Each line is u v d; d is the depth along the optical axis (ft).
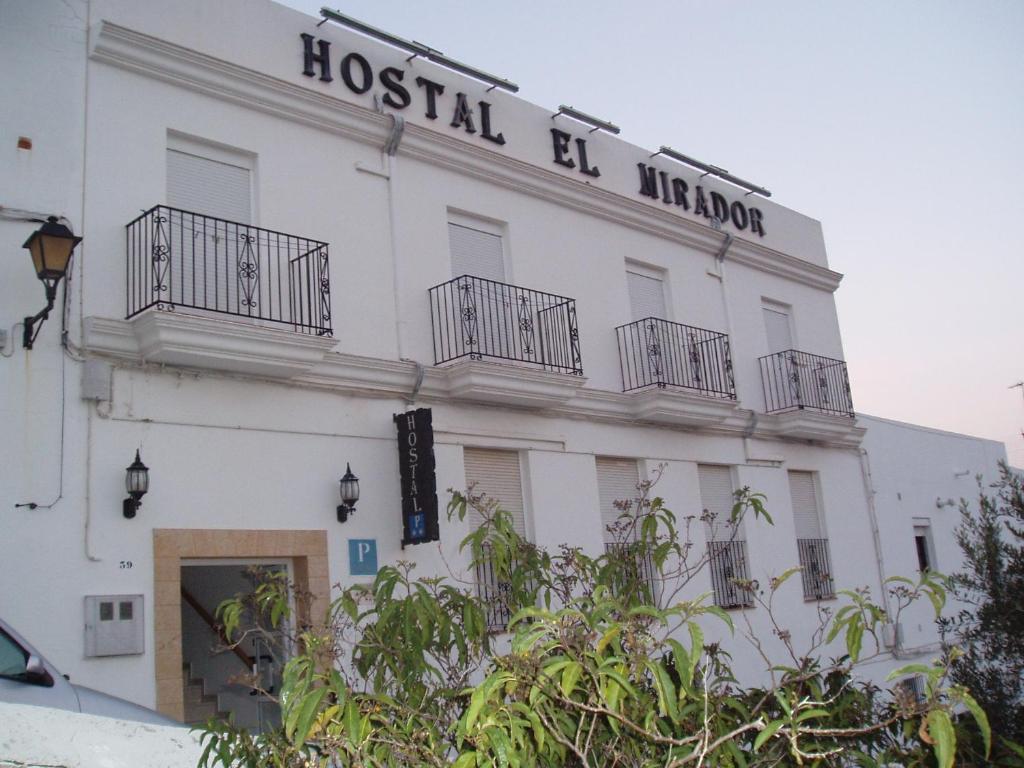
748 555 47.26
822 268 58.13
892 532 57.52
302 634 15.25
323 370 32.71
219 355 28.96
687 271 49.14
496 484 37.60
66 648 25.61
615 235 45.62
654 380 44.37
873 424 58.44
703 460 46.24
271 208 33.12
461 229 39.40
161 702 26.78
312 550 31.19
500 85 41.70
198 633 35.91
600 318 43.60
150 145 30.55
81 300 27.94
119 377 28.14
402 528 33.42
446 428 35.81
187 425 29.22
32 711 18.98
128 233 29.32
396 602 15.67
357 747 12.18
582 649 12.42
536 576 19.19
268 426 31.04
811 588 50.26
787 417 50.42
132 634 26.61
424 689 15.26
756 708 13.65
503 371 36.14
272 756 13.52
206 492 29.19
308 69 35.35
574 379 38.78
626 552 20.21
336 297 34.12
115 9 30.73
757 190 54.70
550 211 42.80
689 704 13.73
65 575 26.04
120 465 27.61
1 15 28.22
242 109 33.17
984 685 24.58
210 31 32.99
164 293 29.40
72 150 28.78
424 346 36.27
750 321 52.31
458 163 39.11
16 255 27.14
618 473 42.57
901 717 12.48
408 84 38.60
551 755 12.89
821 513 53.26
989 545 26.16
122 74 30.45
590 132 46.03
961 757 14.55
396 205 36.70
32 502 25.93
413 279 36.58
